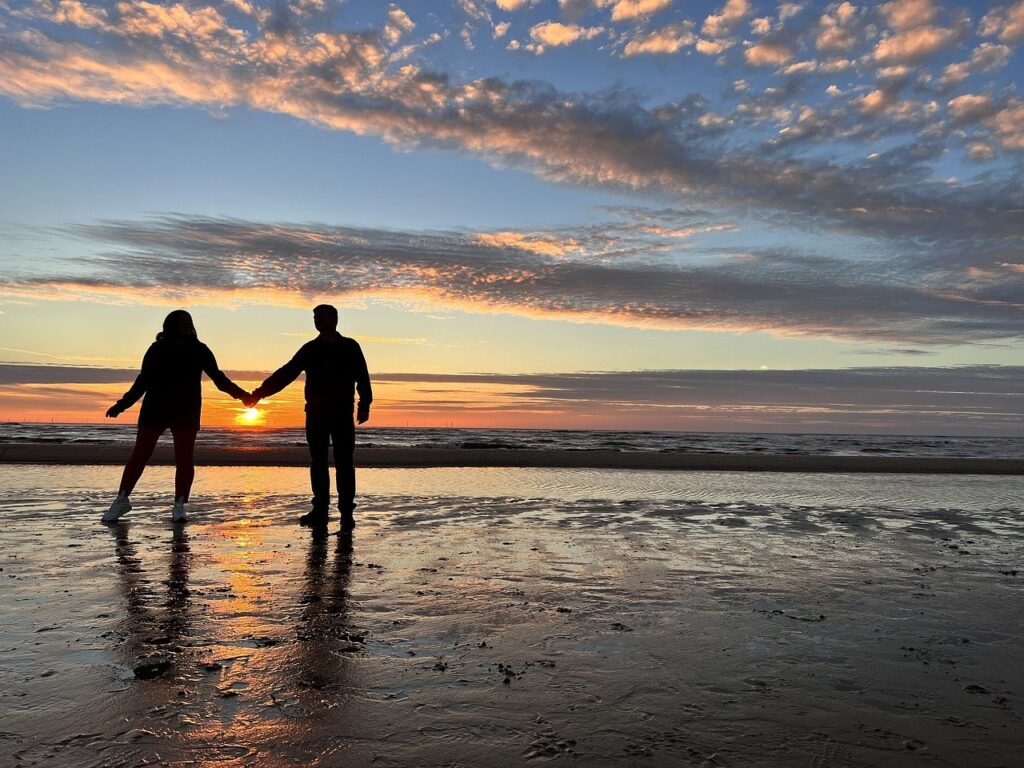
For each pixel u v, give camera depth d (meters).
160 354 5.89
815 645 2.78
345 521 5.68
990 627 3.06
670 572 4.12
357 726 1.97
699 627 3.00
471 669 2.44
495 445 29.81
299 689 2.23
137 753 1.79
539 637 2.83
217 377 6.00
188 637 2.74
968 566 4.41
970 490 9.73
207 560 4.23
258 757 1.78
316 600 3.34
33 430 42.09
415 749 1.83
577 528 5.79
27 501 6.96
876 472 12.80
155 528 5.45
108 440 26.47
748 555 4.70
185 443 5.93
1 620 2.94
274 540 4.99
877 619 3.17
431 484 9.66
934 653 2.70
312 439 5.78
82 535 5.08
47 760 1.74
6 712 2.03
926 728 2.02
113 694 2.17
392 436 43.12
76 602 3.24
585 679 2.36
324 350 5.86
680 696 2.23
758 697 2.23
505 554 4.60
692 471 12.56
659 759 1.80
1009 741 1.94
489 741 1.89
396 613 3.14
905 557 4.70
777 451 27.81
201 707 2.08
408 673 2.39
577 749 1.85
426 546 4.85
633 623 3.05
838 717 2.08
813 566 4.36
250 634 2.79
